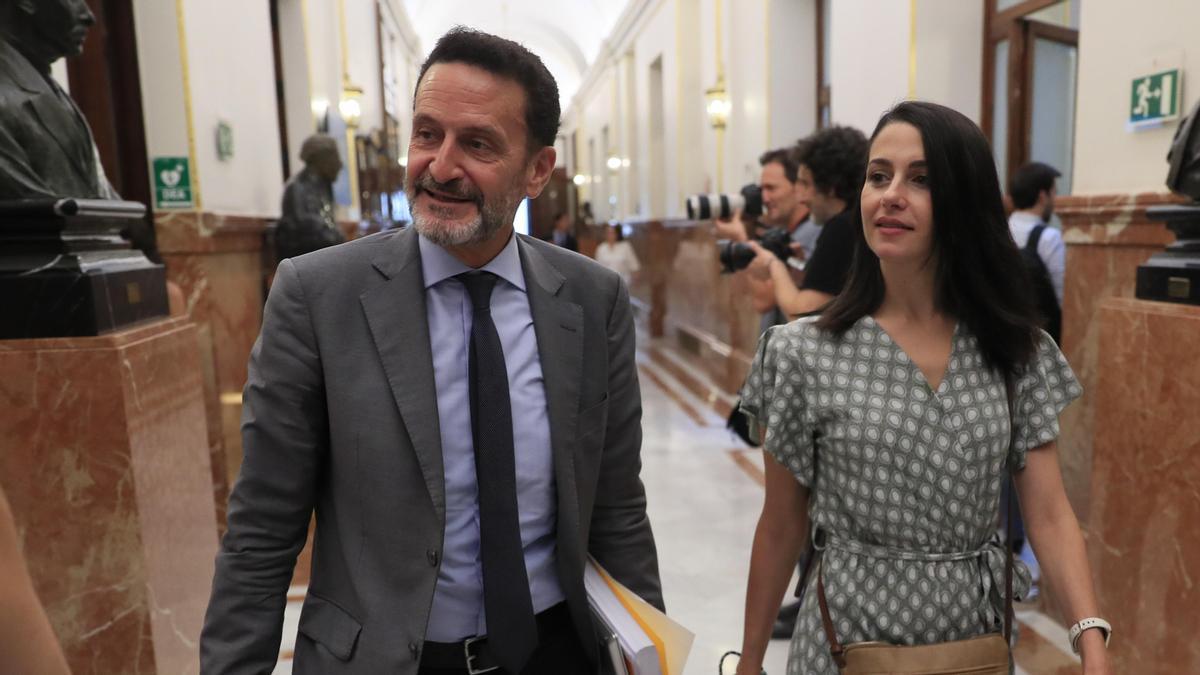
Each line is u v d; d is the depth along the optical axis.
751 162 6.99
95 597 1.91
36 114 1.93
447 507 1.23
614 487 1.45
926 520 1.34
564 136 23.73
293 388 1.20
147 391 2.00
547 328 1.29
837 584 1.38
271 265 4.94
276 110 5.47
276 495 1.20
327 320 1.21
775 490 1.49
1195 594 1.95
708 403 6.96
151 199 3.79
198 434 2.37
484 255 1.27
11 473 1.86
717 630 3.01
